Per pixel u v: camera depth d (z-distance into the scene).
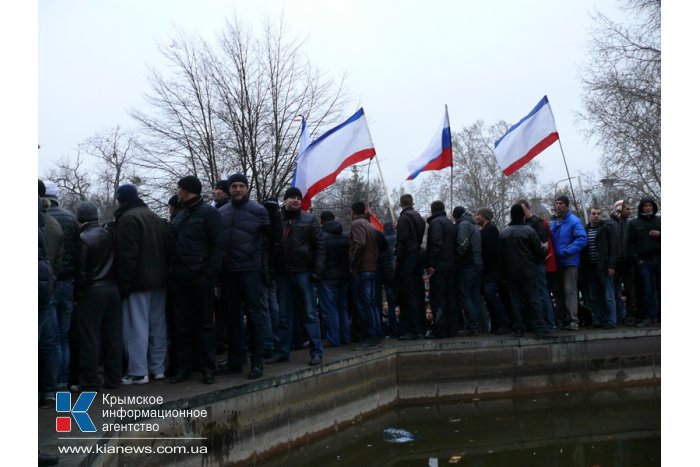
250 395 5.29
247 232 5.64
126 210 5.38
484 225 8.97
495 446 6.11
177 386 5.17
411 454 5.87
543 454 5.83
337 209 24.66
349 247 7.74
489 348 8.20
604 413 7.33
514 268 8.34
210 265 5.27
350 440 6.31
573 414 7.30
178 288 5.48
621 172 20.14
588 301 9.28
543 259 8.51
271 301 7.39
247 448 5.18
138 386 5.20
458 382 8.05
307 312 6.38
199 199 5.49
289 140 18.81
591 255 8.96
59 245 4.97
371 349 7.61
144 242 5.33
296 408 5.87
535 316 8.37
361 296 7.76
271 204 6.05
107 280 5.10
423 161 9.80
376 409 7.35
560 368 8.41
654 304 9.18
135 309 5.40
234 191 5.70
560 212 8.87
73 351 5.04
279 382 5.66
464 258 8.60
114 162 28.95
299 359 6.84
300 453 5.83
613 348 8.63
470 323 8.84
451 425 6.89
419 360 8.00
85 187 31.58
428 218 8.63
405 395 7.91
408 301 8.41
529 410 7.52
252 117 18.59
